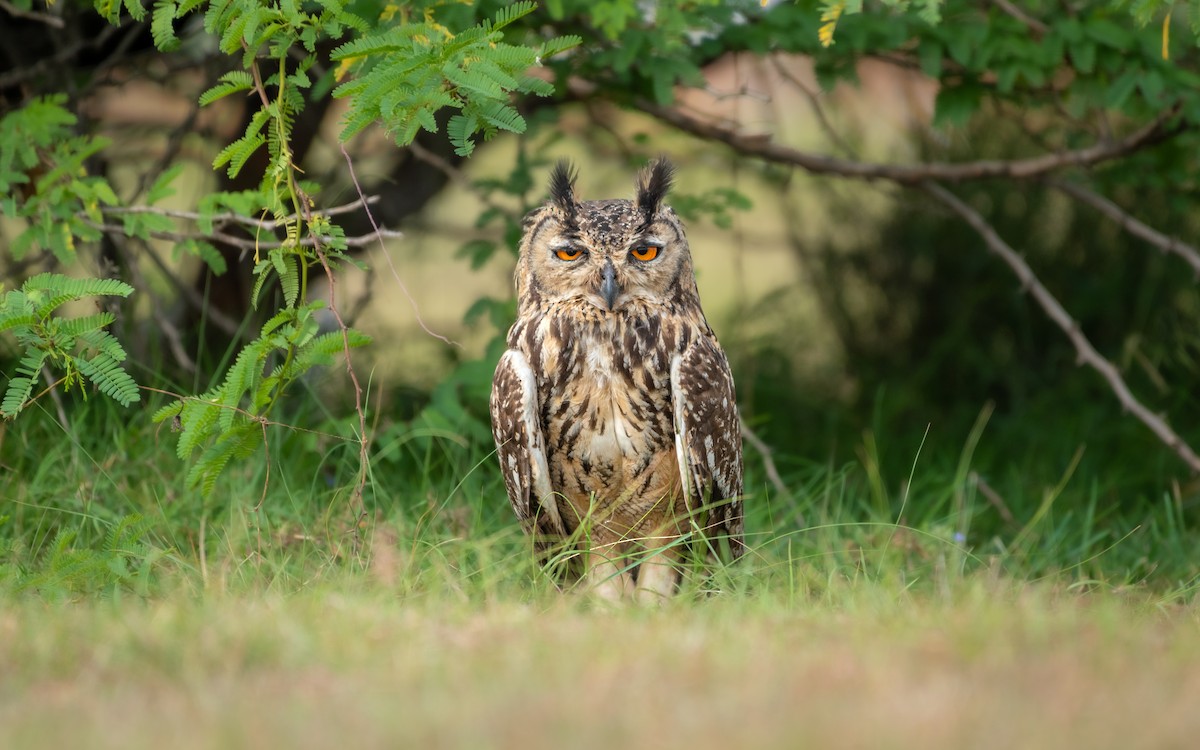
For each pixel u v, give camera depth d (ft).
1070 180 58.44
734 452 40.22
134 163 57.82
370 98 31.45
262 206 42.96
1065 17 48.21
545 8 45.68
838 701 20.83
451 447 47.91
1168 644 25.53
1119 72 47.34
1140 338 63.00
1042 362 67.00
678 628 27.07
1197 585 37.27
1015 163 52.90
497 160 66.44
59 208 42.09
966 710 20.04
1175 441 48.19
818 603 32.32
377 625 26.89
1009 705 20.42
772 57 51.44
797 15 47.34
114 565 34.60
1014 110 61.67
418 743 18.85
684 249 40.22
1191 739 18.72
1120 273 65.62
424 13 35.22
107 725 20.12
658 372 38.99
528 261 40.09
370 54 32.48
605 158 63.31
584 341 38.78
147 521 36.88
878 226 69.72
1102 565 44.24
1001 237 67.00
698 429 38.88
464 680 22.52
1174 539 47.06
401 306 65.16
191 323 58.75
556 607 30.99
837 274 70.13
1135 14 37.68
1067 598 33.58
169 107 64.80
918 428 64.34
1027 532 46.93
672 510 39.91
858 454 60.18
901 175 53.47
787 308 70.79
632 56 45.09
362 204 34.76
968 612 27.71
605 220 38.75
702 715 20.03
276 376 35.65
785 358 67.41
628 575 39.17
